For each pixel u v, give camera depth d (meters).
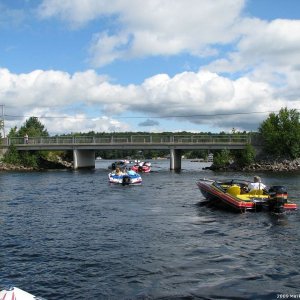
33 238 16.42
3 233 17.41
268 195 23.25
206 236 16.73
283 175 58.19
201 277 11.66
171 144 76.00
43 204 27.03
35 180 50.59
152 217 21.53
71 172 70.56
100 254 13.96
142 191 36.00
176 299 10.12
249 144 74.81
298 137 75.81
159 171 74.81
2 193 34.34
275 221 20.12
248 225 19.12
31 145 81.31
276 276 11.72
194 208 25.00
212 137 75.81
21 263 12.98
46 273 12.02
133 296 10.30
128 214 22.59
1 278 11.60
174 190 36.91
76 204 27.00
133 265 12.73
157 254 13.93
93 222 19.98
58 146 80.44
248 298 10.17
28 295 9.27
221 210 24.03
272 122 79.19
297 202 27.14
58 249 14.65
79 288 10.84
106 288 10.84
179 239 16.17
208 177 55.38
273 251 14.34
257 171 71.44
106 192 35.16
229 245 15.20
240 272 12.07
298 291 10.62
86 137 79.12
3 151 82.44
